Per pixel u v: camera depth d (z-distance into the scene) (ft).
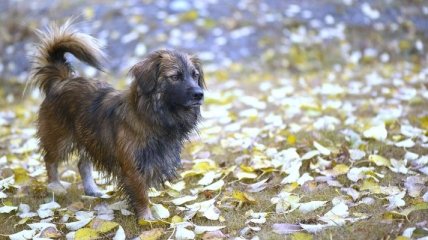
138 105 22.89
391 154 28.50
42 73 27.27
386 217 21.31
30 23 59.93
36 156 32.14
